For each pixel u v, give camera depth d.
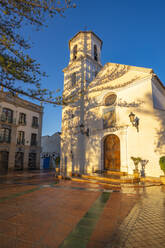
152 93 11.09
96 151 14.07
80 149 15.63
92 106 15.56
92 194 6.34
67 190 7.15
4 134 21.84
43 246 2.56
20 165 23.64
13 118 23.14
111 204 4.98
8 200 5.41
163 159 9.08
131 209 4.50
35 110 27.03
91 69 18.11
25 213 4.12
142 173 10.40
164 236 2.97
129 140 11.55
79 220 3.69
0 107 21.56
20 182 10.27
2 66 3.95
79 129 16.19
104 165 13.53
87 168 14.56
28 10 4.31
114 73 14.15
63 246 2.57
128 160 11.30
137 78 12.19
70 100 5.90
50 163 29.50
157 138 10.24
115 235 2.98
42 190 7.18
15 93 5.29
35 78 4.94
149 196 6.04
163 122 10.18
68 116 18.34
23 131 24.61
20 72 4.55
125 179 9.12
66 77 20.11
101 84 15.16
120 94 13.16
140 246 2.61
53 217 3.86
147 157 10.41
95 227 3.32
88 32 19.91
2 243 2.65
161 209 4.50
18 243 2.66
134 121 11.35
